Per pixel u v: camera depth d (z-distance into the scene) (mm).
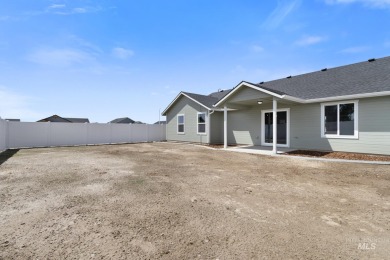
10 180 5727
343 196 4465
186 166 7848
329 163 8242
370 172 6664
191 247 2549
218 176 6277
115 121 39531
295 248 2539
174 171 6961
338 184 5387
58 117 35531
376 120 9438
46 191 4758
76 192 4691
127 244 2607
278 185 5324
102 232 2912
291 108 12594
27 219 3318
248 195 4555
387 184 5348
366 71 11398
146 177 6105
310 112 11742
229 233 2908
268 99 11680
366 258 2350
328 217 3443
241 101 12578
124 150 13422
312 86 12477
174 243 2641
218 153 11492
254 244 2625
